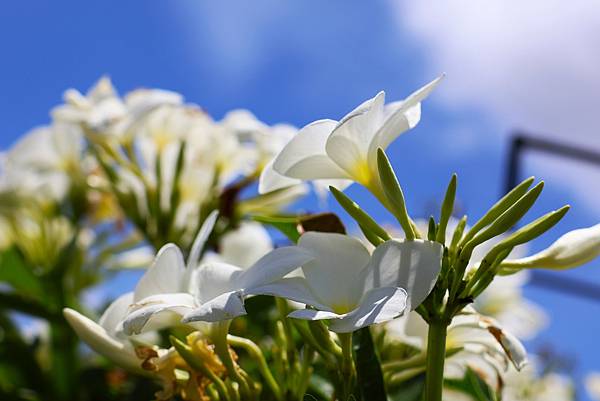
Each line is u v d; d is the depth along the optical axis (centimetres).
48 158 102
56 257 98
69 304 89
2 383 85
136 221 88
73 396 87
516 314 92
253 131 90
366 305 57
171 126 90
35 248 100
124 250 101
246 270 59
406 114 62
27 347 88
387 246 59
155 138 90
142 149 90
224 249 85
